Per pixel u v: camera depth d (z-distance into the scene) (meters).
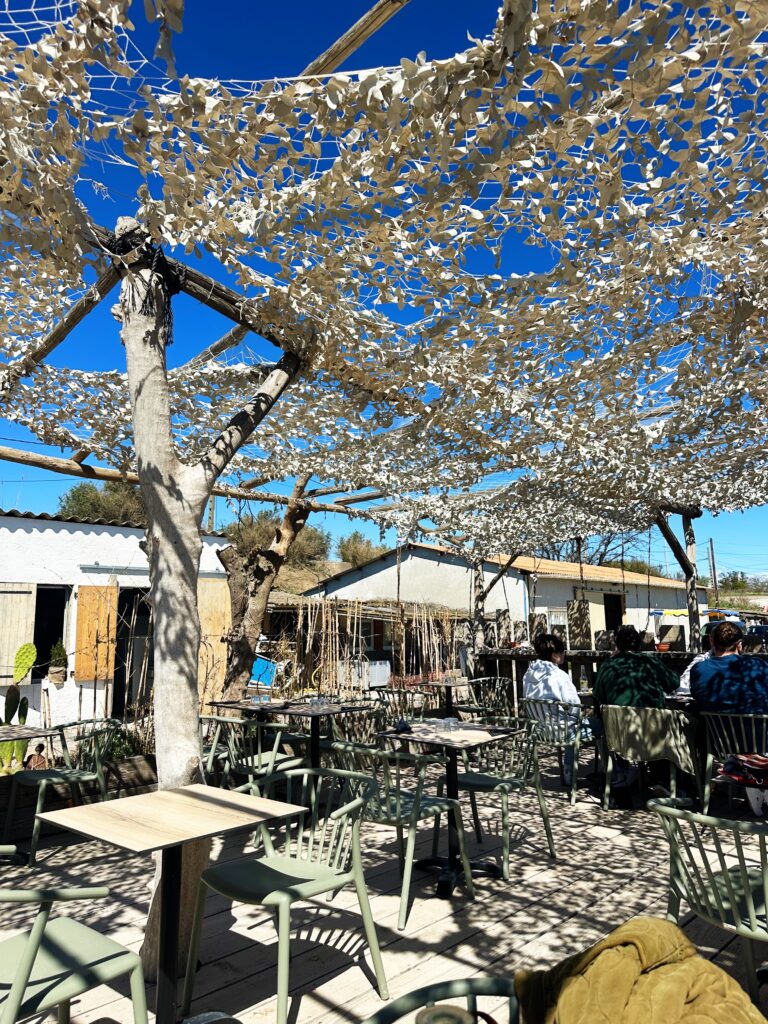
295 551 24.72
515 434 4.57
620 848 4.29
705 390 3.83
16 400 4.35
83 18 1.64
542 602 16.98
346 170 1.98
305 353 3.38
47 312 3.54
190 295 3.08
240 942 2.98
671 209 2.13
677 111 1.68
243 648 5.87
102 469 5.44
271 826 4.68
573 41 1.55
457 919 3.21
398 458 5.37
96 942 2.00
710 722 4.64
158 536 2.76
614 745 5.02
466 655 10.27
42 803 4.21
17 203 2.29
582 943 2.95
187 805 2.30
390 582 18.86
